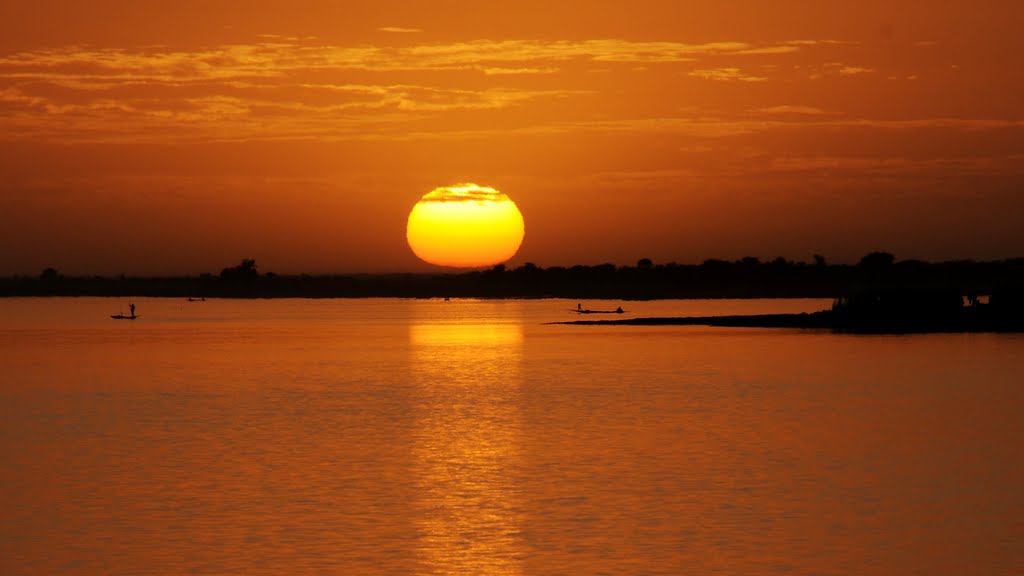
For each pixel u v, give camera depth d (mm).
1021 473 125562
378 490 117375
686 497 112750
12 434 164125
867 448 144250
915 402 196500
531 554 91375
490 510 107250
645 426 167750
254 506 109438
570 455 140000
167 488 118938
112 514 106000
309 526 100938
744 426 166750
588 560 89562
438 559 89938
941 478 122688
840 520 102375
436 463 134625
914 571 86500
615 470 128625
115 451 146000
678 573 86062
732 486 118438
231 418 182875
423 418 180875
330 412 190875
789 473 126062
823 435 156625
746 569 87062
